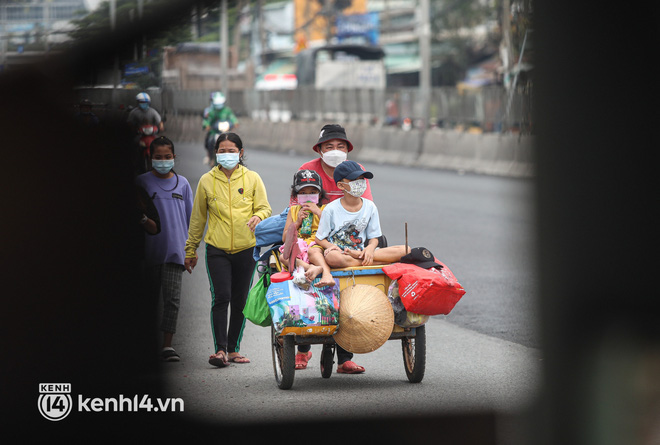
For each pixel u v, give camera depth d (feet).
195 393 38.99
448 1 286.25
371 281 39.88
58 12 134.10
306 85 270.46
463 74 285.23
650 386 30.14
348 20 316.60
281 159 178.60
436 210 102.53
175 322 45.14
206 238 45.27
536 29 76.69
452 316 54.70
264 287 41.50
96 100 62.59
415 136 168.14
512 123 138.82
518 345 47.06
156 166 45.37
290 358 39.19
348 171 39.70
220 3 86.53
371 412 35.65
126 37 72.74
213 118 120.98
